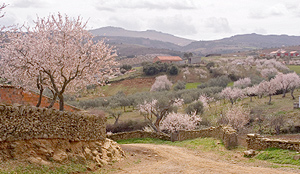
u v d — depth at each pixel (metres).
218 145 23.16
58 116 14.33
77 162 14.12
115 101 83.69
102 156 16.34
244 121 51.38
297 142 17.11
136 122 63.12
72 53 17.20
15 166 10.95
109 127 62.56
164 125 49.19
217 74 140.00
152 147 24.00
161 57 191.25
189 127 48.59
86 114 16.94
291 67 154.38
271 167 15.14
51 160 12.86
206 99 84.56
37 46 16.53
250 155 18.39
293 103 70.06
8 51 16.30
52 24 17.77
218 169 15.10
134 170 14.87
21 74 16.83
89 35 18.67
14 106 11.96
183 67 154.25
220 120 53.41
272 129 52.09
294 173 13.23
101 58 19.11
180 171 14.68
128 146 23.58
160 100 75.50
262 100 78.88
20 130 12.13
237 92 79.56
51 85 18.38
